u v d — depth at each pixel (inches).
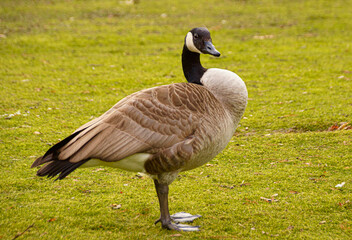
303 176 384.5
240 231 294.7
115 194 356.8
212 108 294.7
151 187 374.6
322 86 689.6
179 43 1018.1
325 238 282.2
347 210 319.6
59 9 1405.0
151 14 1354.6
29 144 463.5
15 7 1400.1
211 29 1145.4
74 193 355.3
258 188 365.1
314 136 480.1
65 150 261.3
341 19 1216.8
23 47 944.9
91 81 738.2
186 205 336.8
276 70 798.5
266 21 1233.4
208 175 397.1
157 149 273.0
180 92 290.8
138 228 301.3
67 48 960.3
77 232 289.6
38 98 642.2
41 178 381.7
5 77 743.1
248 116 569.9
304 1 1505.9
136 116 273.1
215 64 847.7
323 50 928.3
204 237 286.4
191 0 1577.3
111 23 1221.1
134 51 954.1
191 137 278.4
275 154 441.1
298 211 320.8
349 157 418.9
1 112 572.7
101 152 261.7
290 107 595.8
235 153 448.5
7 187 358.9
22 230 288.5
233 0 1557.6
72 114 578.2
